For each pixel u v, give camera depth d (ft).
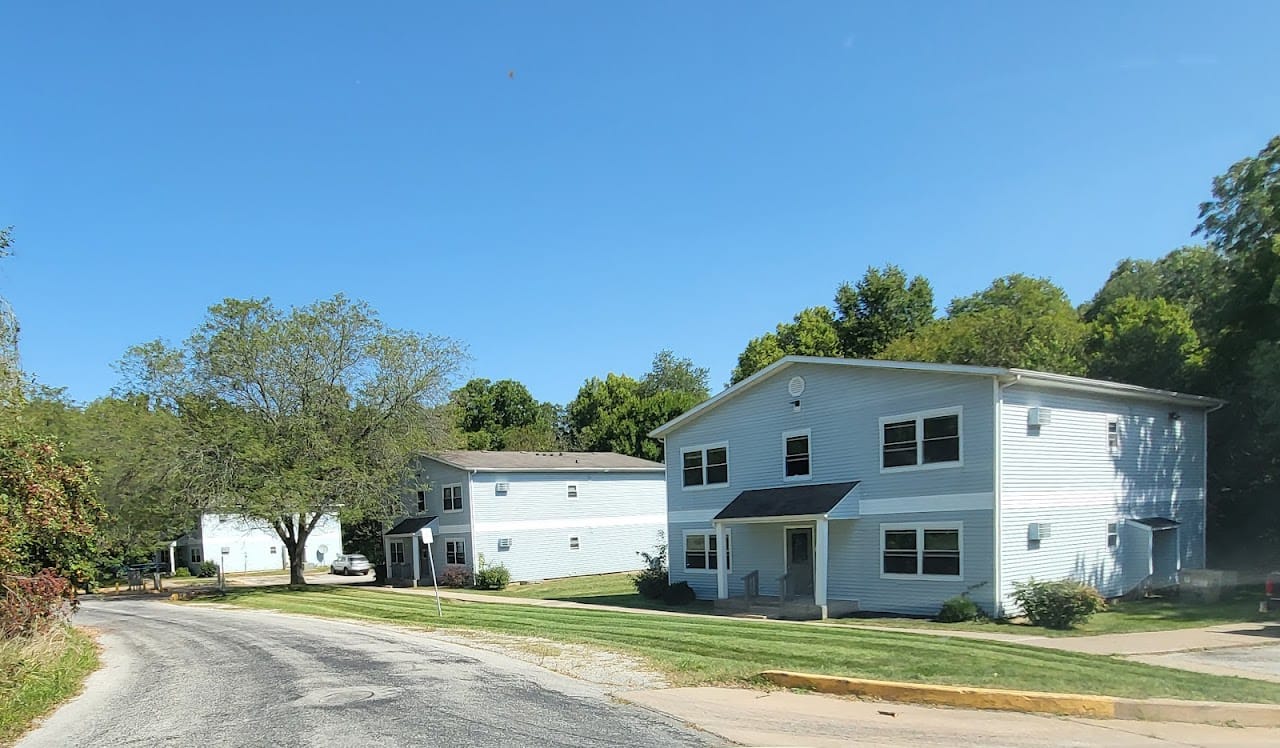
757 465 83.46
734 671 36.24
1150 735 25.02
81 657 48.19
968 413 65.57
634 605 84.53
